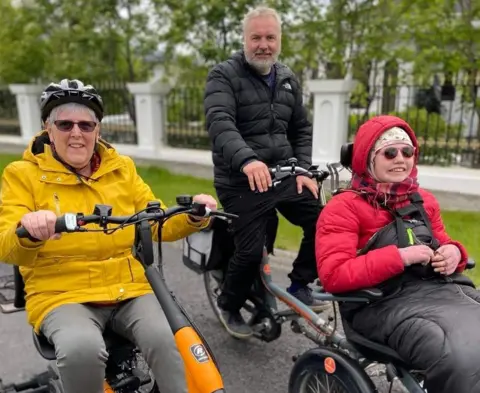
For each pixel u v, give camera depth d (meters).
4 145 12.99
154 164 9.72
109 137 11.42
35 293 2.16
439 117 8.91
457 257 2.04
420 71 8.16
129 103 11.02
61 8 11.75
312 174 2.67
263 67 2.86
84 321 2.03
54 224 1.74
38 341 2.13
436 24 7.78
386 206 2.17
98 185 2.29
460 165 7.84
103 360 1.95
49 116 2.18
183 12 9.54
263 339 3.11
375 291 1.99
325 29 8.57
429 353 1.74
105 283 2.20
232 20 9.41
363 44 8.45
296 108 3.17
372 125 2.20
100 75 11.77
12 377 2.98
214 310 3.58
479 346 1.67
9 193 2.16
